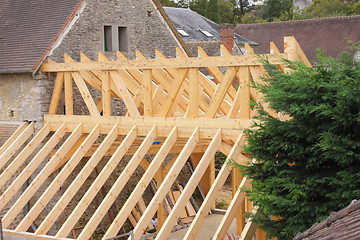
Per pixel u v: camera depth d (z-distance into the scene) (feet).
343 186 23.36
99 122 38.14
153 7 51.85
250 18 156.46
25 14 46.57
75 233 44.32
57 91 41.04
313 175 24.89
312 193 24.52
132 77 39.96
